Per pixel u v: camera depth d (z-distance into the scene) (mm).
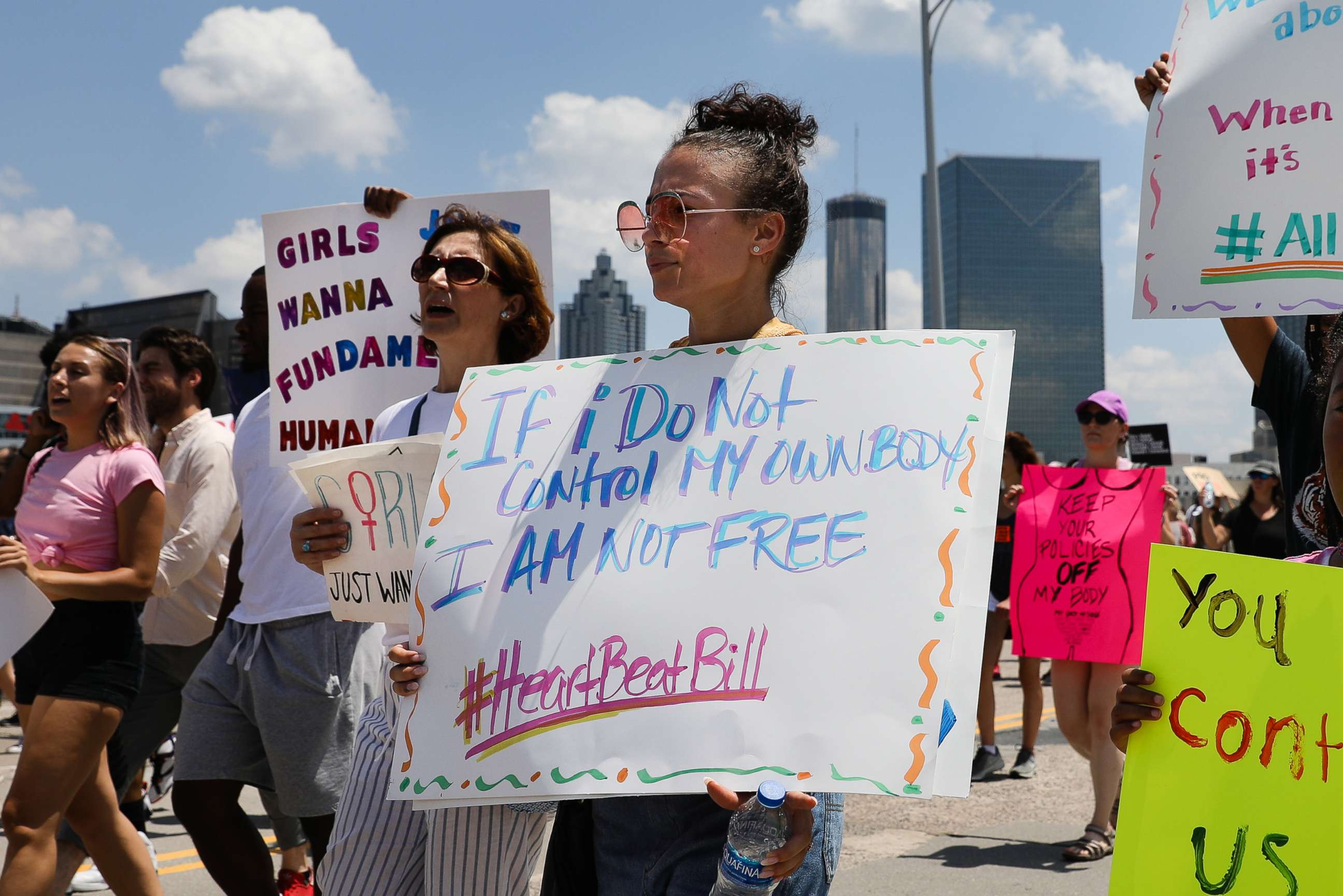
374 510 2434
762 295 2178
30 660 3477
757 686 1786
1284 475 2539
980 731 6730
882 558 1803
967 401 1877
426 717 1992
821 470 1903
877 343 1976
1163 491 5016
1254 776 1757
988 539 1779
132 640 3432
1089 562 5000
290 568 3350
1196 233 2625
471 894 2314
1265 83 2586
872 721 1713
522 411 2182
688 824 2014
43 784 3229
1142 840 1826
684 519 1956
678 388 2080
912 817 5766
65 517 3441
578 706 1884
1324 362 2264
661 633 1876
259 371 4574
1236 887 1745
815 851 1965
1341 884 1674
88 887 4430
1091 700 5004
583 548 1999
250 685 3297
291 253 3748
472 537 2084
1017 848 5133
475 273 2861
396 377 3648
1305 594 1753
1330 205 2484
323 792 3297
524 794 1869
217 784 3309
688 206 2090
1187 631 1841
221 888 3303
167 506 4090
